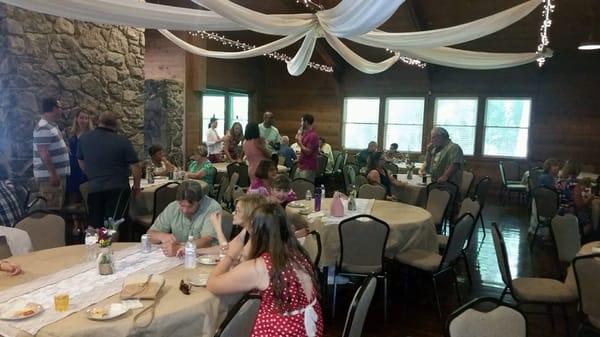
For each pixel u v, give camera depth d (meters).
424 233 3.68
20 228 2.92
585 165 8.22
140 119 6.39
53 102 4.19
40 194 4.45
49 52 4.93
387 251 3.44
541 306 3.58
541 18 7.35
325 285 3.48
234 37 9.20
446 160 5.24
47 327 1.65
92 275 2.18
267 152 4.25
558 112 8.65
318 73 10.77
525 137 9.02
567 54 8.41
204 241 2.64
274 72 11.16
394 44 4.57
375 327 3.17
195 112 8.74
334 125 10.76
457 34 4.23
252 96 10.85
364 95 10.41
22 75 4.63
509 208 7.72
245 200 2.06
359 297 1.79
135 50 6.23
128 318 1.73
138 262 2.38
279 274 1.72
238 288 1.77
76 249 2.63
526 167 8.84
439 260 3.37
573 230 3.39
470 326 1.73
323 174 8.75
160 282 2.01
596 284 2.36
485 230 6.12
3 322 1.68
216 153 8.30
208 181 5.72
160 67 8.60
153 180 5.34
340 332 3.07
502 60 5.30
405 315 3.37
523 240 5.58
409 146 10.14
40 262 2.37
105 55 5.70
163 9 3.71
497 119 9.22
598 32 6.69
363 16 3.46
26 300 1.87
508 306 1.79
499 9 7.29
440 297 3.73
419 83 9.84
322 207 4.09
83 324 1.67
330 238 3.43
